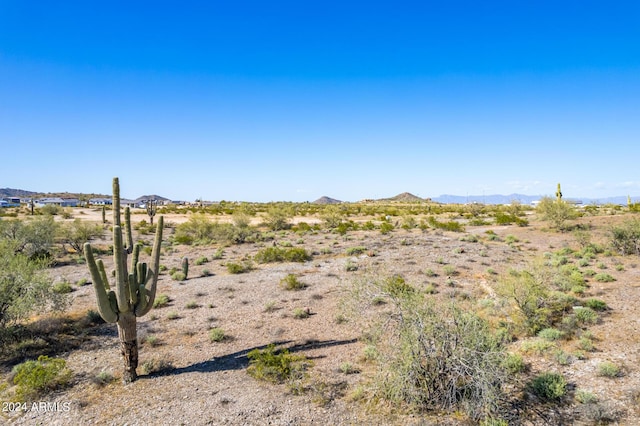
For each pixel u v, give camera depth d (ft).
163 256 91.61
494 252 77.97
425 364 24.25
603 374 26.61
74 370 31.86
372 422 22.81
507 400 24.20
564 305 39.78
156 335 39.81
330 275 63.87
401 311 25.38
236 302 51.11
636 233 72.54
